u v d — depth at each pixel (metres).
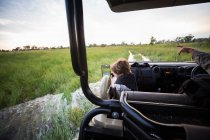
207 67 0.77
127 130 0.80
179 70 2.46
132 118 0.69
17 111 4.38
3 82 7.68
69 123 3.32
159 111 0.72
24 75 9.30
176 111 0.69
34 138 2.90
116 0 1.06
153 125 0.62
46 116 3.82
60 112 3.94
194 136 0.52
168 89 2.58
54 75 8.62
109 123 1.28
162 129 0.61
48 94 6.14
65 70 10.34
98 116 1.37
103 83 1.67
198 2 1.11
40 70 10.88
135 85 2.01
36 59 18.36
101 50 25.59
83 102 4.51
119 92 1.27
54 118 3.64
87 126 1.03
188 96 0.74
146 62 2.91
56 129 3.07
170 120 0.69
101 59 16.64
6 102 5.10
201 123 0.65
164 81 2.55
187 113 0.67
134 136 0.74
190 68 2.42
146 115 0.75
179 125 0.59
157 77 2.55
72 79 7.66
